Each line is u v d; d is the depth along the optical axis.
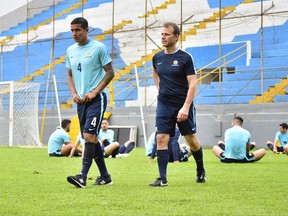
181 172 12.19
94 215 5.86
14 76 40.47
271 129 26.14
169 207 6.45
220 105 27.44
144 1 38.47
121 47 36.94
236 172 12.10
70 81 9.07
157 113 9.04
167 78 8.96
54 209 6.27
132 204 6.67
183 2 36.50
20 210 6.19
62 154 18.70
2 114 32.84
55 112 32.88
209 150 24.75
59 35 40.47
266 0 33.28
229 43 32.19
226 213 6.01
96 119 8.68
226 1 35.09
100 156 9.05
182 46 34.47
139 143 29.69
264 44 32.34
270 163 15.45
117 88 33.41
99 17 40.00
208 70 32.75
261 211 6.16
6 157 18.19
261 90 28.45
